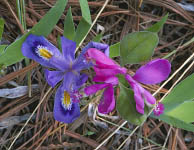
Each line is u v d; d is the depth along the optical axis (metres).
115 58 0.23
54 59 0.17
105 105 0.15
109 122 0.22
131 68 0.23
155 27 0.18
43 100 0.21
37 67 0.21
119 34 0.24
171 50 0.24
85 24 0.18
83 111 0.22
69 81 0.18
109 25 0.23
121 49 0.16
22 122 0.21
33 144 0.20
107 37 0.23
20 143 0.21
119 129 0.22
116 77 0.15
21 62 0.21
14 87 0.21
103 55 0.15
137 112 0.16
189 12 0.24
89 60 0.15
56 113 0.18
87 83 0.19
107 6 0.23
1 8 0.21
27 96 0.21
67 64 0.18
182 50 0.24
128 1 0.23
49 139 0.21
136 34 0.16
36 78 0.21
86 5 0.17
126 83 0.17
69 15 0.18
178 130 0.23
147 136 0.23
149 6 0.24
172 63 0.24
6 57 0.17
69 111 0.18
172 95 0.20
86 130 0.22
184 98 0.19
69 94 0.18
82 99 0.20
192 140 0.24
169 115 0.19
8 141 0.21
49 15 0.17
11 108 0.20
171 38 0.24
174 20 0.24
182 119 0.19
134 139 0.23
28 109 0.21
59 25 0.22
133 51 0.16
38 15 0.22
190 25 0.24
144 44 0.16
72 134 0.21
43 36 0.17
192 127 0.18
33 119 0.21
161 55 0.24
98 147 0.21
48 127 0.21
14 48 0.17
